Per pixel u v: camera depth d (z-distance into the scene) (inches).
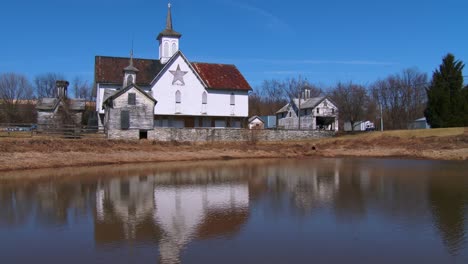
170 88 2645.2
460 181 1250.6
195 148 2274.9
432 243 634.2
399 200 967.0
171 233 705.0
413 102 4069.9
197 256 586.6
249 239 666.2
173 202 977.5
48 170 1601.9
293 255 588.4
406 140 2397.9
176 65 2659.9
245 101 2832.2
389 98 4158.5
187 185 1246.3
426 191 1084.5
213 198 1027.9
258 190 1149.1
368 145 2436.0
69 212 870.4
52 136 2075.5
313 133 2785.4
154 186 1224.2
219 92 2765.7
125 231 719.1
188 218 813.2
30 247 634.8
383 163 1877.5
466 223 745.6
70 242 657.6
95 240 666.2
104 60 2704.2
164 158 2048.5
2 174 1470.2
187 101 2682.1
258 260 569.3
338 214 832.9
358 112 3440.0
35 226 756.0
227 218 811.4
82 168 1684.3
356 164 1847.9
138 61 2778.1
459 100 2726.4
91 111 3125.0
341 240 655.1
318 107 3341.5
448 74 2805.1
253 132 2581.2
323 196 1041.5
